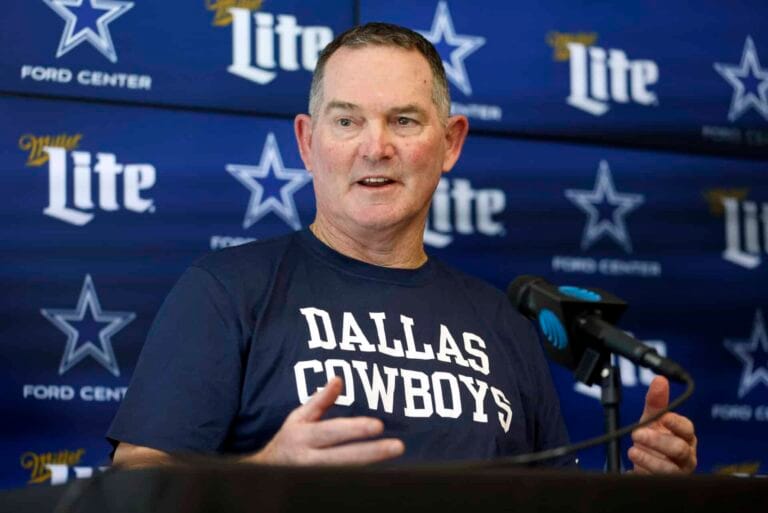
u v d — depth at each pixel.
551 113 6.92
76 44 6.19
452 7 6.84
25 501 2.79
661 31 7.17
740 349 7.03
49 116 6.10
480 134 6.79
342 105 4.48
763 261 7.15
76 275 6.04
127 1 6.29
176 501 2.45
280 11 6.53
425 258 4.75
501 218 6.76
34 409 5.89
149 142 6.23
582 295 3.55
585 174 6.93
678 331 6.95
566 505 2.55
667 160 7.07
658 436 3.73
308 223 6.43
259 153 6.40
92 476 2.57
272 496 2.45
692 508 2.62
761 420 6.99
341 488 2.45
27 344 5.92
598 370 3.43
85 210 6.09
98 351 6.02
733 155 7.19
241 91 6.41
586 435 6.74
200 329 4.16
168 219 6.21
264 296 4.31
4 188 5.99
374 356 4.29
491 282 6.70
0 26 6.09
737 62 7.27
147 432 3.98
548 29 6.99
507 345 4.64
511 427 4.43
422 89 4.53
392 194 4.48
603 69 7.04
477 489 2.50
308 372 4.18
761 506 2.67
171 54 6.33
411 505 2.48
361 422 2.93
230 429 4.17
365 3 6.68
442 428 4.23
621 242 6.93
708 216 7.10
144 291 6.12
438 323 4.49
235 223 6.31
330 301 4.40
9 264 5.95
